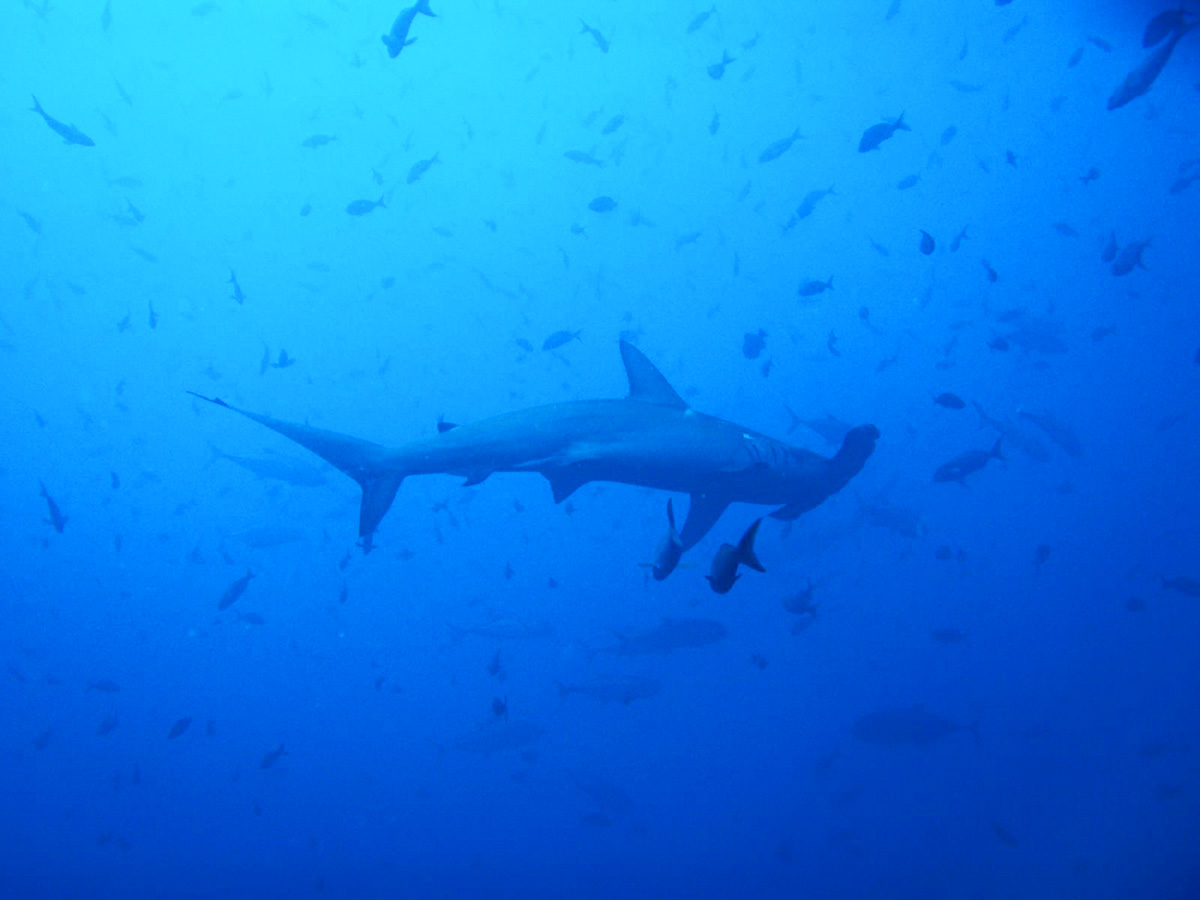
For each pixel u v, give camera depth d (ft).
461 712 72.74
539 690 70.18
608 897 54.34
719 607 66.85
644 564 17.60
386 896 56.08
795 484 24.49
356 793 68.59
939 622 74.33
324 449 24.04
